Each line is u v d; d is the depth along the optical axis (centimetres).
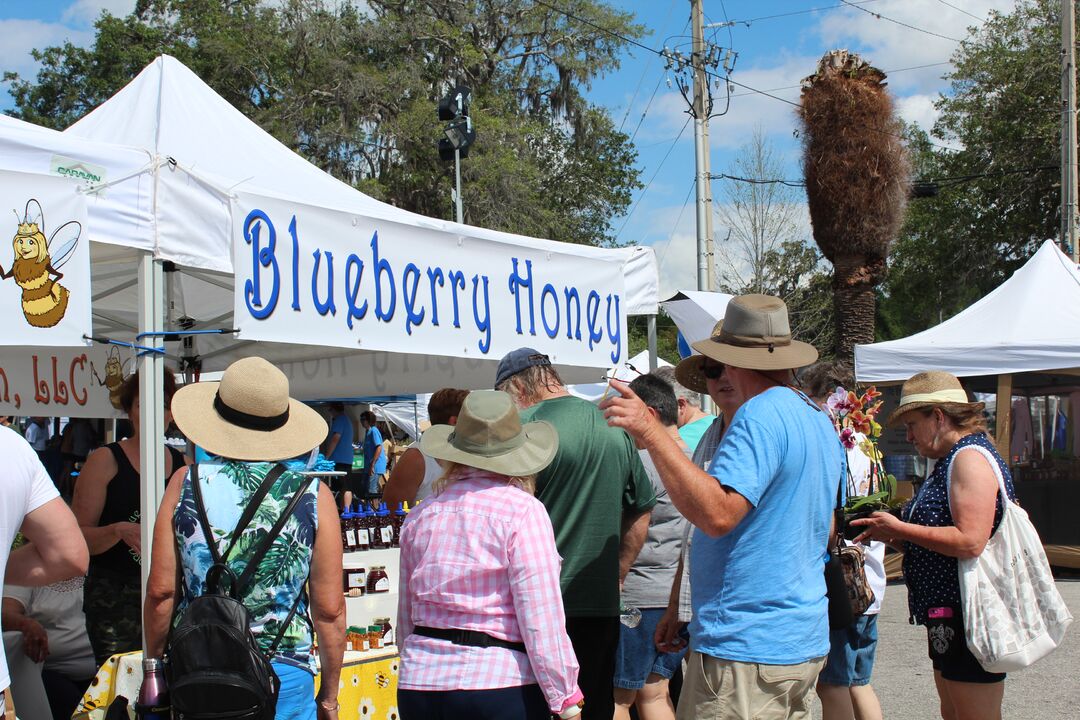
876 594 392
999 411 1028
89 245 316
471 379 670
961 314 1097
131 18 2844
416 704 262
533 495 289
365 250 395
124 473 391
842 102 1392
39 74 2934
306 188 429
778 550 262
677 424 407
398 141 2466
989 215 2873
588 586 328
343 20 2638
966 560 319
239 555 260
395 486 517
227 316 498
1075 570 1013
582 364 508
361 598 445
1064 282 1069
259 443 271
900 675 618
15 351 621
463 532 267
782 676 256
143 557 331
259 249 355
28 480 242
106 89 2819
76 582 378
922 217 3059
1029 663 315
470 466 274
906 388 353
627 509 354
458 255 439
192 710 245
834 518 325
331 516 277
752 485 255
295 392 743
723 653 259
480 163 2478
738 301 292
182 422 271
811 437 271
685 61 1672
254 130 470
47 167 306
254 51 2578
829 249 1436
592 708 329
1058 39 2608
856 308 1421
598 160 3262
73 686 380
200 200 345
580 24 2841
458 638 262
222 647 246
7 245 296
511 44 2936
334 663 284
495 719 256
